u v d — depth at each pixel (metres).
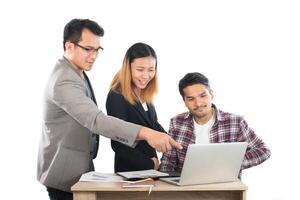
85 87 2.34
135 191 2.13
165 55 3.69
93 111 2.17
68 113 2.25
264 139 3.62
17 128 3.68
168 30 3.69
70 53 2.40
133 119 2.64
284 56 3.63
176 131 2.65
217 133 2.58
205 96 2.53
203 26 3.68
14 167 3.67
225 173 2.16
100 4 3.69
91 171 2.49
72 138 2.37
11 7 3.69
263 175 3.60
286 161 3.59
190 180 2.07
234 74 3.66
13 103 3.68
